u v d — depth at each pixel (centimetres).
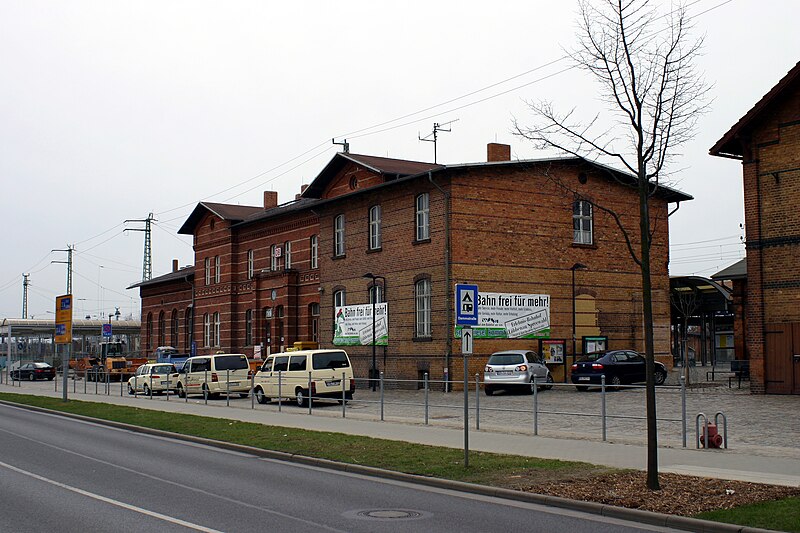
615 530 947
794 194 2564
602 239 3678
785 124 2591
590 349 3500
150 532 923
